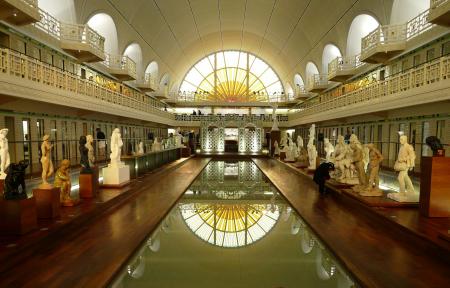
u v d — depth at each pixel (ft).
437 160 26.68
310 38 107.14
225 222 34.32
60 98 45.55
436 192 26.86
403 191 32.12
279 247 26.48
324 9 86.07
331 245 23.57
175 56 141.38
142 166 57.47
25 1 40.65
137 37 96.37
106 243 24.18
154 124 124.06
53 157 57.77
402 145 32.07
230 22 140.77
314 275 20.86
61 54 61.41
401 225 25.04
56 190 27.61
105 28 80.12
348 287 19.25
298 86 140.77
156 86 118.62
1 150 31.12
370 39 62.90
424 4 57.82
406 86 44.42
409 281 17.69
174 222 34.01
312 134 63.57
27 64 37.70
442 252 20.39
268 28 131.13
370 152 35.50
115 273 19.36
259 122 131.75
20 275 18.51
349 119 83.35
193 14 120.16
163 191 47.50
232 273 21.21
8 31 45.93
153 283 19.54
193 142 126.82
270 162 96.48
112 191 40.22
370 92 57.31
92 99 56.65
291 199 41.06
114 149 43.01
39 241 22.21
